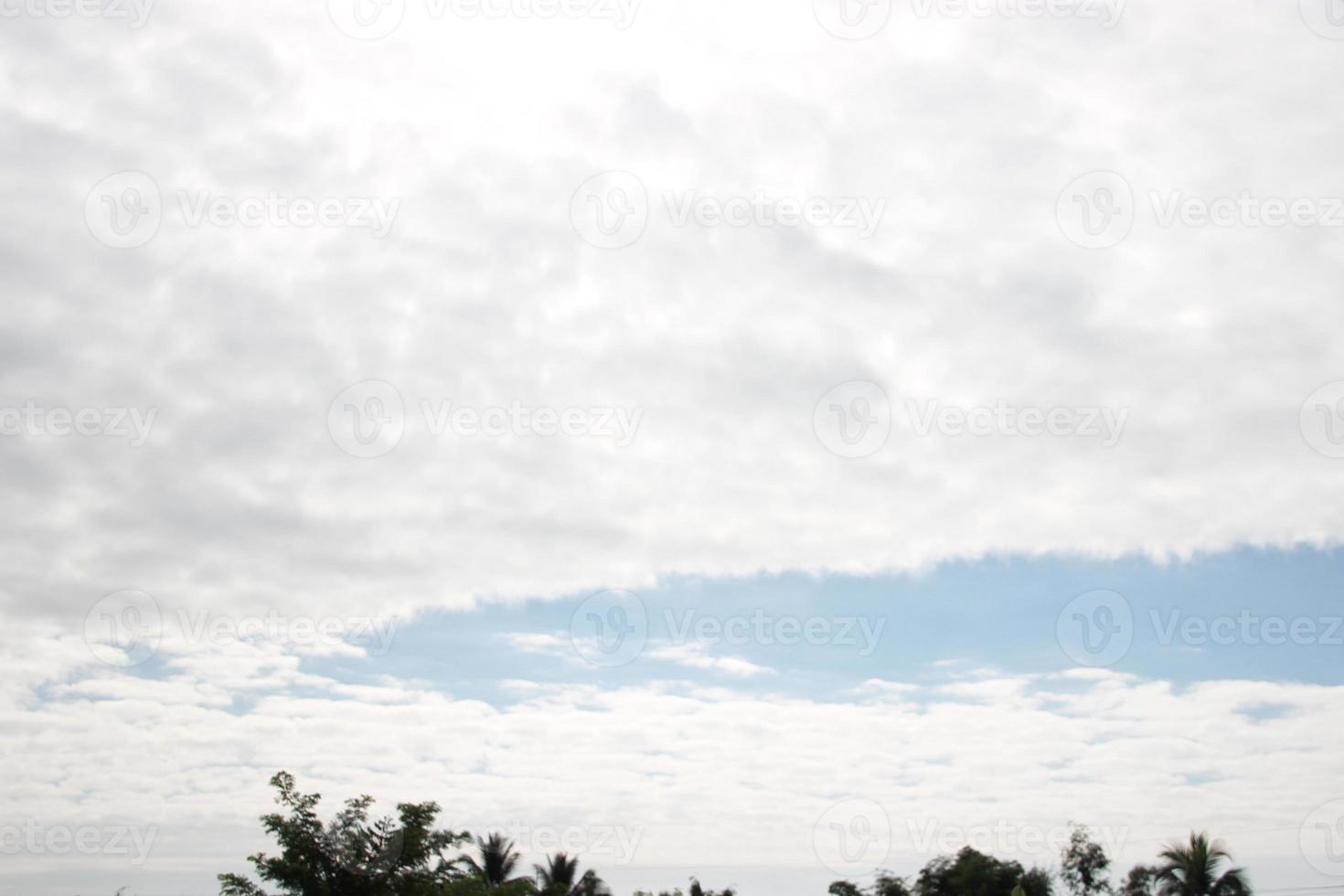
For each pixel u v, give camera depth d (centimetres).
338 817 2117
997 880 3519
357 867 2089
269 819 2069
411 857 2114
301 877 2022
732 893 3538
